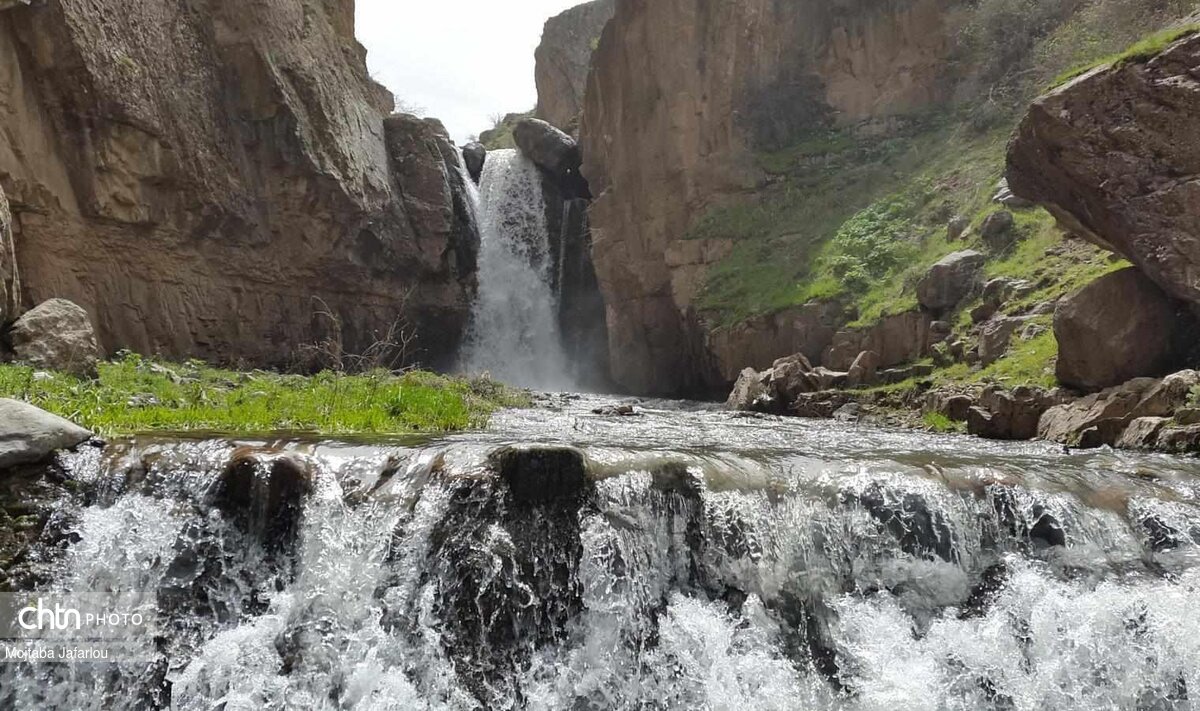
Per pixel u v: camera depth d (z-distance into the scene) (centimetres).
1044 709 599
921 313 1717
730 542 655
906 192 2197
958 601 660
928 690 598
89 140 1672
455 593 602
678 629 614
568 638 608
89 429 756
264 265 2180
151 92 1795
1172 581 653
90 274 1722
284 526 646
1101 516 695
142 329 1823
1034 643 627
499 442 775
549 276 3131
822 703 593
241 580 632
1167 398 1048
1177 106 1110
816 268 2162
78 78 1616
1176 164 1116
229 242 2072
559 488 636
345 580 618
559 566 619
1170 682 607
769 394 1789
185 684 574
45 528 645
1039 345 1396
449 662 582
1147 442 1007
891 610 645
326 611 611
